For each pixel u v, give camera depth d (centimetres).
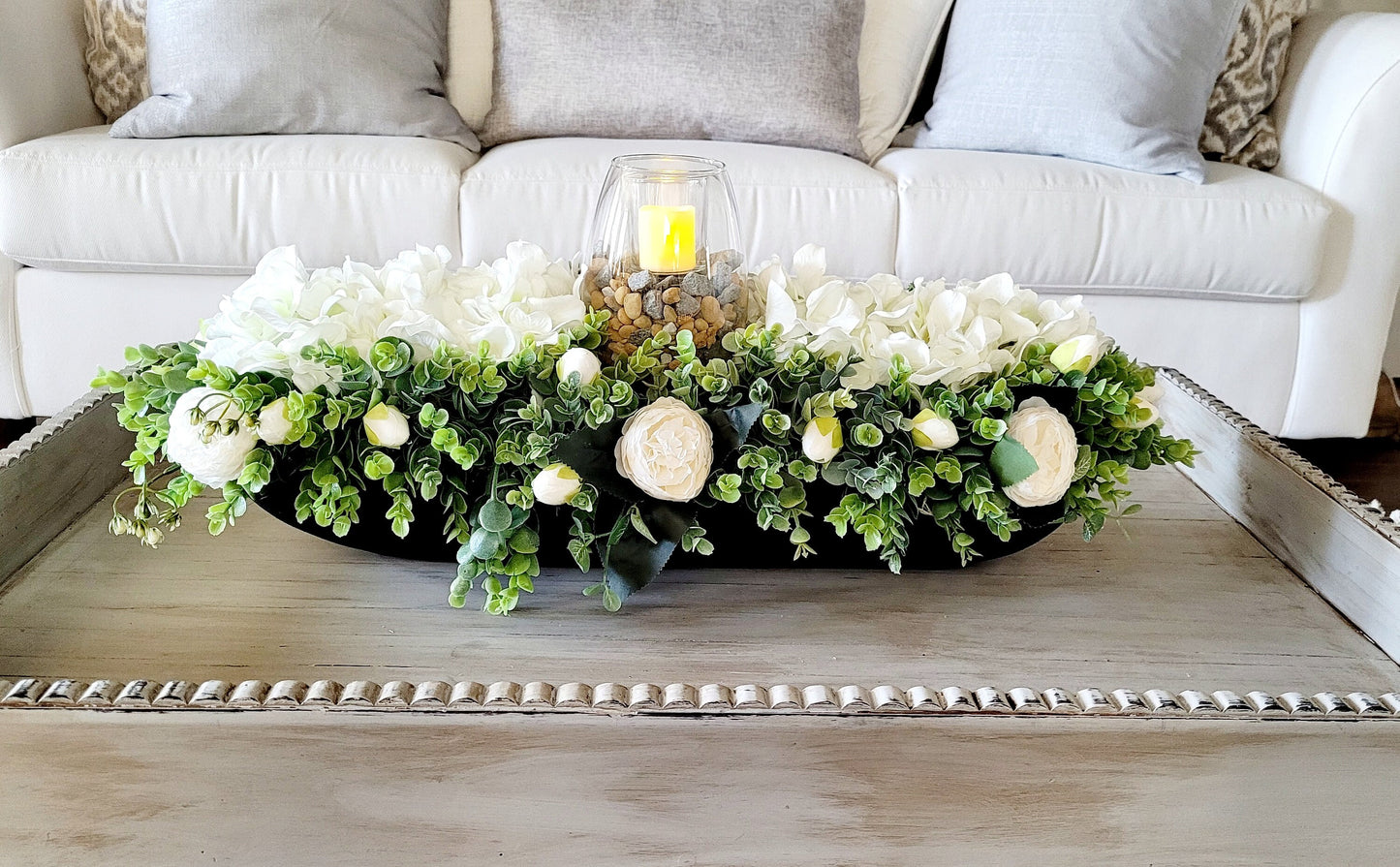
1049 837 63
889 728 61
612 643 74
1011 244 185
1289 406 200
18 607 77
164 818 62
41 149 178
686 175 85
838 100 204
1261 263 187
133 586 81
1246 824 64
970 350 82
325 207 178
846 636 76
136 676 69
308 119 191
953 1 221
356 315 81
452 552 84
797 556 78
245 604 79
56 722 60
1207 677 73
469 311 84
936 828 63
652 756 61
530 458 73
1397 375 261
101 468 99
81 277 184
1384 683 73
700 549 76
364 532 83
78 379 188
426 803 61
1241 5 197
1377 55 192
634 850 63
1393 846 64
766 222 183
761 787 62
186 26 187
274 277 88
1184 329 195
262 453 75
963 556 82
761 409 75
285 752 61
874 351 83
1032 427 77
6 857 62
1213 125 210
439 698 61
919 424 77
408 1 200
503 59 205
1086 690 64
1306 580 89
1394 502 192
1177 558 92
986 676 72
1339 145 193
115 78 211
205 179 177
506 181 180
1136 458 86
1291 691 71
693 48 200
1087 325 89
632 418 75
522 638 75
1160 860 64
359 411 75
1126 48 194
